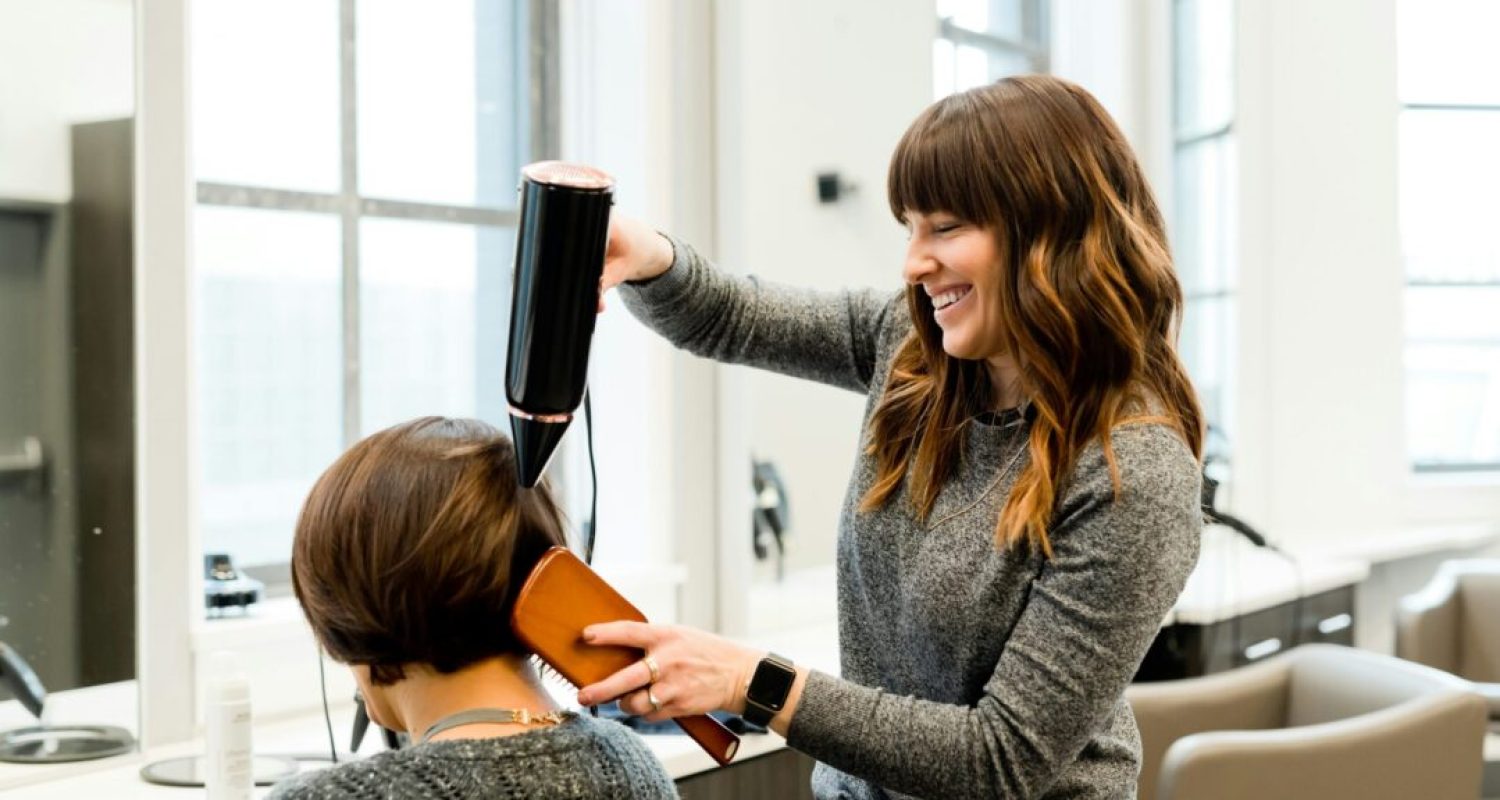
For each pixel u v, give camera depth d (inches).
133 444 78.7
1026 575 51.8
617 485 115.9
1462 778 92.7
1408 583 183.9
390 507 42.9
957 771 49.1
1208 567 150.6
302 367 105.7
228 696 66.4
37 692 74.9
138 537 78.7
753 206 118.2
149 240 81.7
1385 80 187.5
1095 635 49.2
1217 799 86.2
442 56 114.3
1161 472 49.9
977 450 54.8
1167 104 171.5
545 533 46.1
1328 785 87.8
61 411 76.0
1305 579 144.0
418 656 43.6
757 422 121.3
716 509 117.5
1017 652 50.1
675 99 113.1
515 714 44.1
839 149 126.2
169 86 82.5
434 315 114.8
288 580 105.3
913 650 55.8
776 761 87.3
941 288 52.9
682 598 115.1
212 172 99.8
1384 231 187.8
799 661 110.3
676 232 113.3
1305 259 187.5
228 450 101.4
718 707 48.5
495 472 44.9
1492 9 191.2
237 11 100.8
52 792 72.7
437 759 41.3
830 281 125.4
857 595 58.9
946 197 51.5
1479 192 193.2
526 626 44.4
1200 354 177.9
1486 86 191.8
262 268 103.0
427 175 113.9
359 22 108.7
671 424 113.9
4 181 73.9
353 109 108.3
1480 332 191.5
